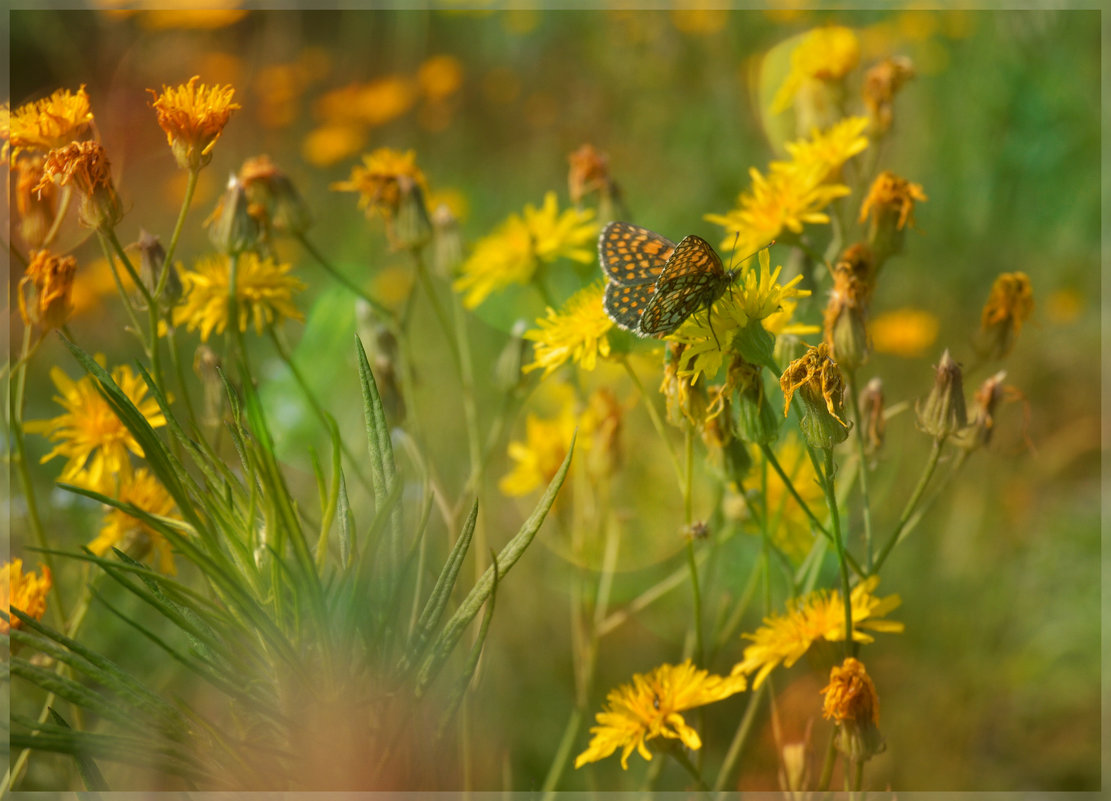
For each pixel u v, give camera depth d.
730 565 1.33
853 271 1.06
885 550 1.03
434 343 1.88
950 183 2.08
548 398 1.51
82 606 1.04
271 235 1.09
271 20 2.48
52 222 1.02
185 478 0.92
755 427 1.02
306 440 1.20
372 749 0.88
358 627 0.89
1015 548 1.53
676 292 1.01
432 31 2.86
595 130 2.54
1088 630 1.40
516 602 1.29
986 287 2.00
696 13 2.36
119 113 2.21
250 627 0.93
